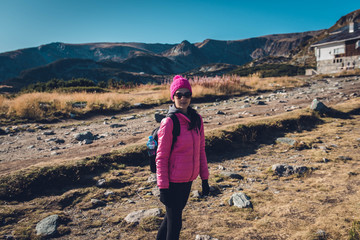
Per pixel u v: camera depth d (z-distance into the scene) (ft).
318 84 68.74
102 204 12.24
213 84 60.95
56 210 11.60
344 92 45.14
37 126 30.55
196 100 50.75
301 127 25.89
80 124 32.63
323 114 29.40
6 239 9.21
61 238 9.61
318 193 12.53
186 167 7.35
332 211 10.64
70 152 19.69
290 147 20.83
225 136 21.49
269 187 13.93
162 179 7.09
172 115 7.29
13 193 12.48
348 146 19.99
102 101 45.06
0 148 21.71
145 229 10.08
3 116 34.24
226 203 12.17
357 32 110.01
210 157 19.24
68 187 13.74
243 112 33.73
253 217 10.82
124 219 10.84
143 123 31.48
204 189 8.45
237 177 15.42
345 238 8.74
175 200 7.54
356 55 105.81
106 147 20.63
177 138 7.28
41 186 13.43
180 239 9.38
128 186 14.14
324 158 17.37
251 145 21.75
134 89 85.92
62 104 39.83
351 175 14.38
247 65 480.23
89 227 10.34
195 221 10.66
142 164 17.26
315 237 8.87
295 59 343.46
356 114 29.81
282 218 10.45
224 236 9.41
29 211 11.30
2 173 15.05
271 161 18.22
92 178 14.62
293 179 14.85
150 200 12.69
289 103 39.58
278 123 25.48
